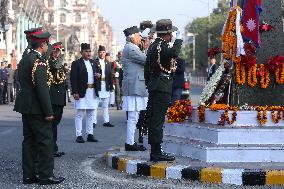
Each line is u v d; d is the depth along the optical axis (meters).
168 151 10.40
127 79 11.14
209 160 9.33
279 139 9.73
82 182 8.66
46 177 8.55
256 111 10.23
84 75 13.54
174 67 9.45
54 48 11.27
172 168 8.80
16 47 64.62
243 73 11.14
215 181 8.45
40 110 8.55
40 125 8.55
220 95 11.48
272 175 8.29
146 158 9.84
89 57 13.64
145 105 11.13
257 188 8.09
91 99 13.64
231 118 10.22
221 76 11.44
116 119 20.45
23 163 8.70
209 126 10.20
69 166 10.15
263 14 11.35
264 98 11.19
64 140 14.10
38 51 8.71
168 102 9.45
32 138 8.73
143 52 11.51
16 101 8.69
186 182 8.50
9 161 10.71
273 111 10.23
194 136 10.38
